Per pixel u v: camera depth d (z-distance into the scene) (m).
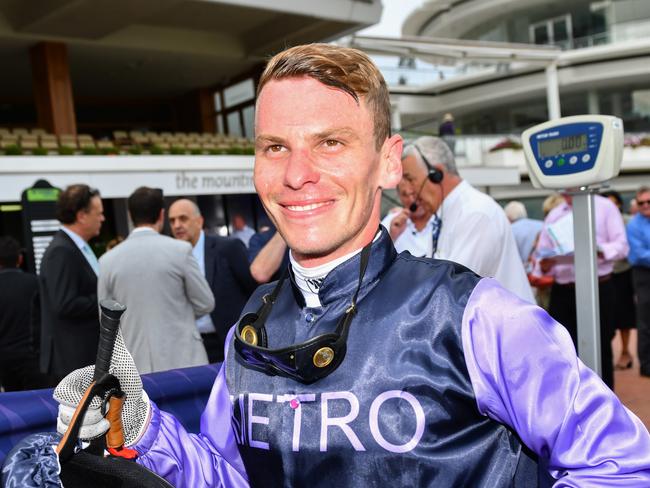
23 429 1.21
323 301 0.87
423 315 0.81
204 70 15.61
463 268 0.87
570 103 26.14
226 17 13.13
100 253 9.58
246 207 11.61
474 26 30.64
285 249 2.77
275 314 0.94
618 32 25.05
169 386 1.46
